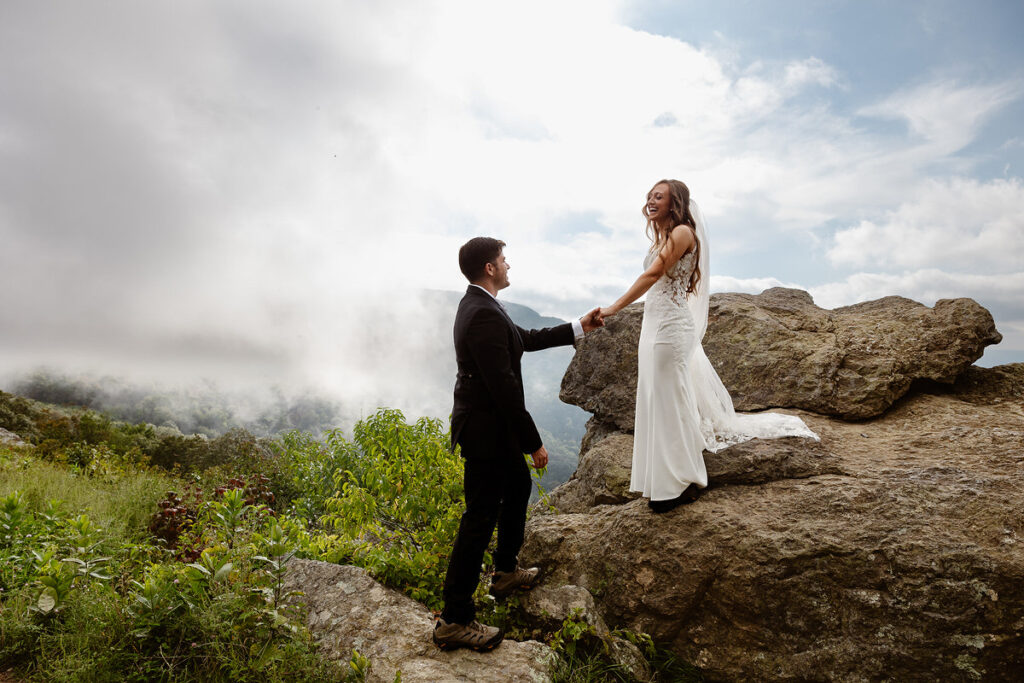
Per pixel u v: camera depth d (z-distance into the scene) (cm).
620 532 405
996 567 322
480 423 320
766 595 346
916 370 526
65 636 331
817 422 498
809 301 685
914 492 367
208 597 342
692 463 385
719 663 354
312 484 707
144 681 304
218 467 1163
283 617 322
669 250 374
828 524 357
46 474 927
